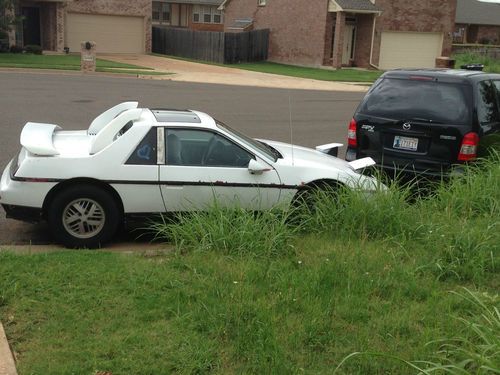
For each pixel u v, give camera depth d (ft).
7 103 50.65
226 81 84.07
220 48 117.70
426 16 119.85
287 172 20.85
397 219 20.03
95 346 12.52
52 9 107.96
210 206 19.42
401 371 11.95
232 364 12.07
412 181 24.66
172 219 20.31
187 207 20.24
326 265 16.63
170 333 13.17
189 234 18.25
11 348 12.44
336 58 113.70
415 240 19.54
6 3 93.71
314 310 14.15
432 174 24.18
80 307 14.21
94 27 118.73
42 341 12.71
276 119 51.57
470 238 18.22
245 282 15.56
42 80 69.15
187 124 20.48
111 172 19.48
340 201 20.42
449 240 18.45
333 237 19.70
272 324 13.23
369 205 20.25
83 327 13.29
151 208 20.06
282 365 11.73
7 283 15.10
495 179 22.58
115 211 19.74
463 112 23.93
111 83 70.64
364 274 16.46
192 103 57.77
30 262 16.71
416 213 20.83
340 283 15.90
